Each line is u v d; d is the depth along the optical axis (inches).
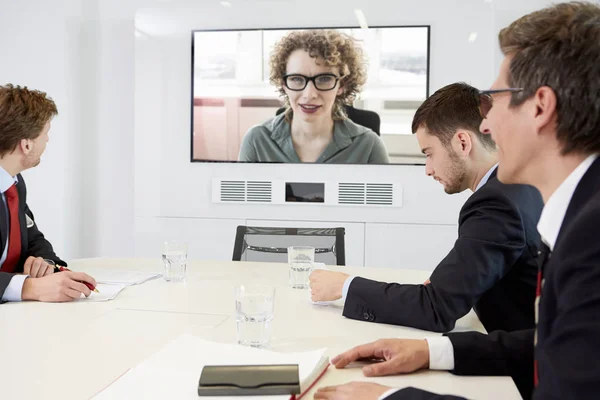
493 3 144.3
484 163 58.0
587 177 28.9
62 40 158.2
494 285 55.3
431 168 60.4
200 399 33.8
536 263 54.1
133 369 38.4
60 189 159.6
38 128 74.5
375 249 152.3
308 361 39.6
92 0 161.5
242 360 39.8
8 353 43.4
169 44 157.9
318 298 59.6
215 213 158.6
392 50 149.2
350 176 152.2
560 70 28.9
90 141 163.9
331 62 150.8
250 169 156.3
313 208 154.1
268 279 76.4
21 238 80.6
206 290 68.0
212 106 156.9
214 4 155.5
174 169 159.5
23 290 61.2
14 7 160.2
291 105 153.3
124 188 163.8
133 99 162.1
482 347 40.6
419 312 51.8
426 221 150.3
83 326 51.3
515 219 52.6
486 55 146.0
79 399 34.6
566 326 24.7
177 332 49.7
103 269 81.0
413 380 39.0
